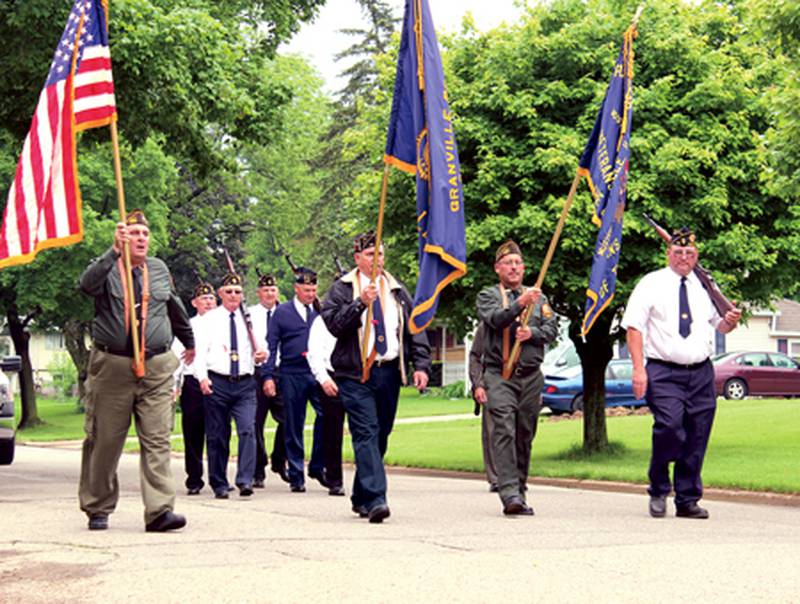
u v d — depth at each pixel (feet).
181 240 221.87
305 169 248.32
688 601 22.90
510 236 72.79
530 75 74.33
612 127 45.06
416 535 33.32
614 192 44.93
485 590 23.76
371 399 38.04
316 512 41.93
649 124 72.28
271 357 55.57
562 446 89.30
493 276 73.20
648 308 41.22
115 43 62.44
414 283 77.20
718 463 67.51
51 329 216.74
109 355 34.55
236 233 243.60
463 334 77.20
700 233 72.84
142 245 35.27
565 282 71.31
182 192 219.41
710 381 41.39
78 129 37.73
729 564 27.40
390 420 38.78
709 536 34.35
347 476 68.49
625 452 80.89
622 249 71.77
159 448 34.81
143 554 28.81
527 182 71.72
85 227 164.04
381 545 30.66
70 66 38.01
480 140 72.95
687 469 41.34
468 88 74.84
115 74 65.10
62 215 37.76
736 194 74.18
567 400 131.64
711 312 41.60
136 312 34.81
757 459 69.72
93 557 28.32
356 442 37.96
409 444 96.07
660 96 72.49
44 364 369.71
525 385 41.14
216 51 68.54
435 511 43.04
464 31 78.18
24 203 37.91
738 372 153.07
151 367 34.91
